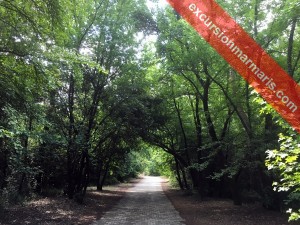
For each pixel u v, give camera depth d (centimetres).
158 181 5834
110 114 1953
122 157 2722
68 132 1759
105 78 1862
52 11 1098
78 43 1775
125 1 1902
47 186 2269
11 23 1093
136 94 2019
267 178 1507
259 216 1427
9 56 1141
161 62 1991
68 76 1673
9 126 1077
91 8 1817
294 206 1350
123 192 3017
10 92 1091
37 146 1758
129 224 1239
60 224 1173
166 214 1538
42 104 1678
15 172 1605
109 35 1839
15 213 1316
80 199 1820
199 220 1358
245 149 1400
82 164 1919
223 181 2372
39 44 1135
